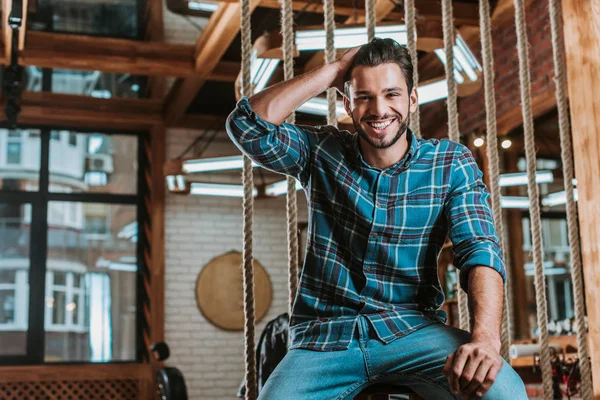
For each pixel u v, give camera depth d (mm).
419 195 1555
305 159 1623
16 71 6852
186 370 8453
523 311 6980
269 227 8945
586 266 1972
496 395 1350
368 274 1538
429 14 5863
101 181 8641
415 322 1505
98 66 6852
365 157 1577
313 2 5738
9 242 8289
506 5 6309
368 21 2041
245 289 1841
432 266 1568
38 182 8445
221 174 8867
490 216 1550
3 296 8188
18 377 7984
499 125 6832
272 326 3438
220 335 8617
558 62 2180
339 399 1502
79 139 8656
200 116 8758
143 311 8516
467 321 2004
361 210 1551
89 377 8148
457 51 3955
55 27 7723
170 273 8594
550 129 6574
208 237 8773
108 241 8555
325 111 4578
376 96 1504
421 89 4309
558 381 4344
